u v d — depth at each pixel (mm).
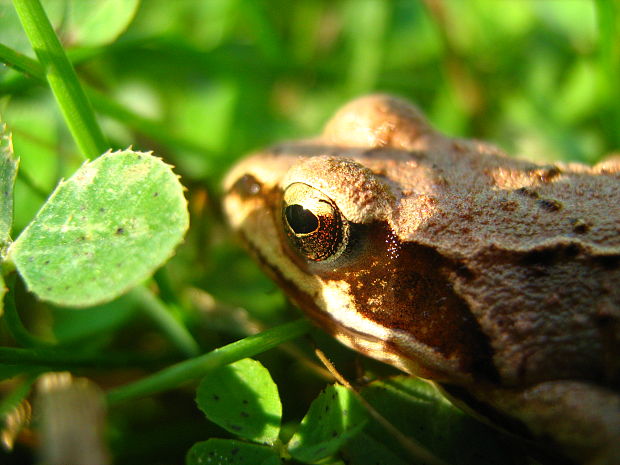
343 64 117
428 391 73
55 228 65
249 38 119
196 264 94
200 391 68
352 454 68
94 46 89
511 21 117
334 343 79
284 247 76
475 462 70
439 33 111
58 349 75
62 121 96
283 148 86
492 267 69
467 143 83
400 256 71
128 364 80
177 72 112
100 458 58
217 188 100
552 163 79
